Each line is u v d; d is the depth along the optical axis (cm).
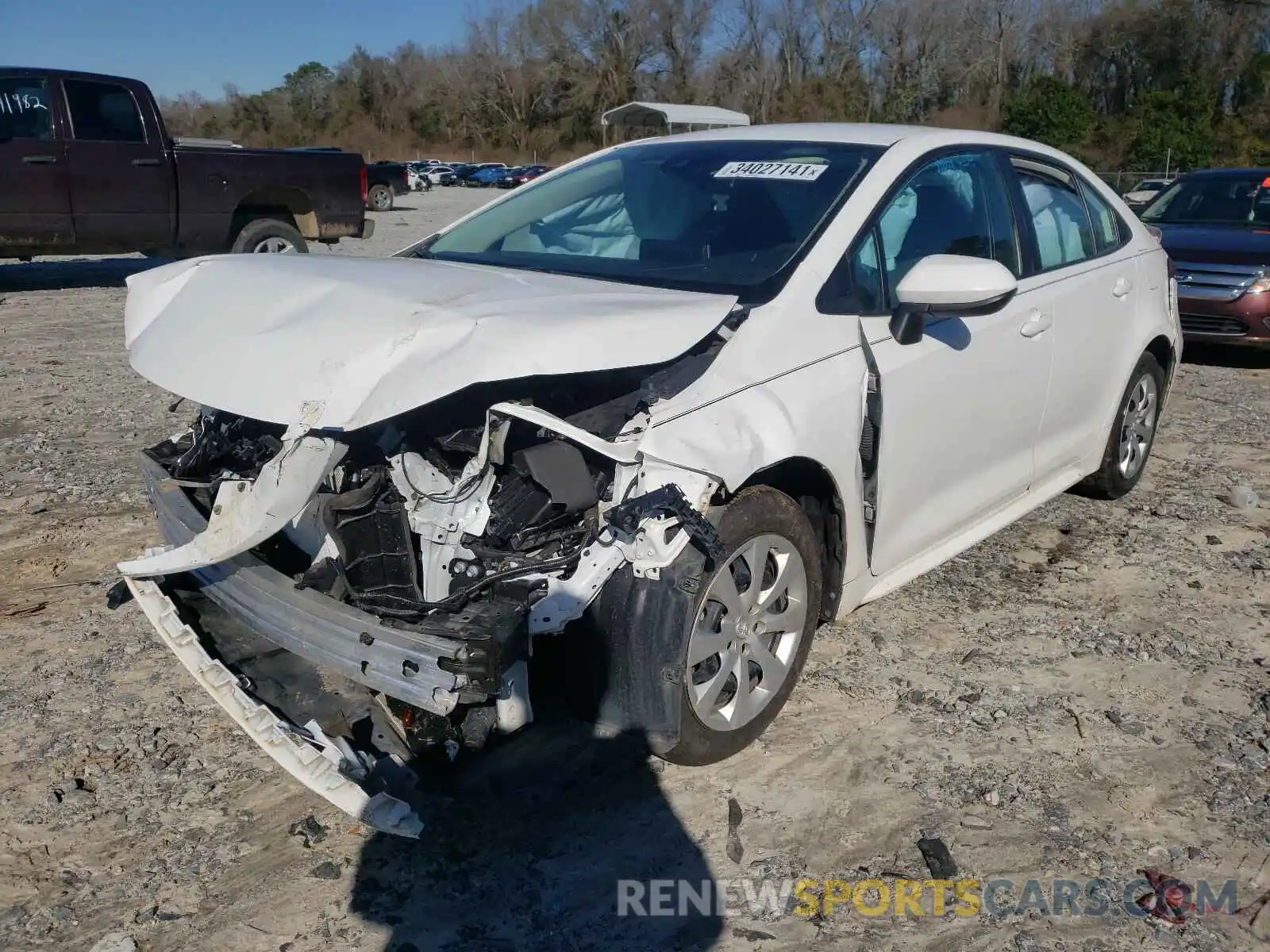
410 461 278
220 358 280
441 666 245
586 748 328
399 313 273
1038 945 258
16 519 496
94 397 719
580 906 268
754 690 327
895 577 379
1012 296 329
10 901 265
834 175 378
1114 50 5706
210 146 1208
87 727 336
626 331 279
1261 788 318
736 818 300
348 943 254
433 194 4550
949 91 6138
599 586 268
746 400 300
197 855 282
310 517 291
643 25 7206
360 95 8106
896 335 343
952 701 359
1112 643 402
